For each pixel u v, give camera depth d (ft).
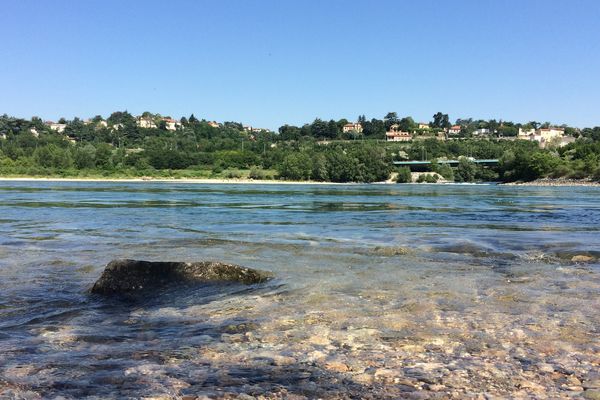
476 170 512.63
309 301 23.81
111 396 13.16
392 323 20.02
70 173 454.40
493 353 16.55
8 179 423.64
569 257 36.73
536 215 84.58
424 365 15.43
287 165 498.28
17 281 28.53
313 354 16.40
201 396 13.15
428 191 246.68
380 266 33.35
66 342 17.83
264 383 14.02
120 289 25.55
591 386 13.85
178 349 16.99
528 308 22.41
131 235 52.06
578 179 389.60
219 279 27.37
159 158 524.11
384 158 512.22
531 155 440.04
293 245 43.42
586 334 18.60
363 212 92.58
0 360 15.88
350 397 13.12
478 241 45.78
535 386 13.85
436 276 29.91
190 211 93.66
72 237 49.83
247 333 18.78
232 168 551.18
